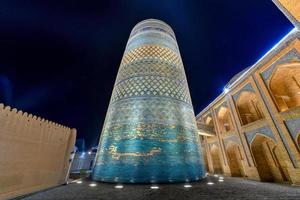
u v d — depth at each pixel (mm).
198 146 9328
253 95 10938
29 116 5980
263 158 9961
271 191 5621
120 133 8273
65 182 7570
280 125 8141
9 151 4992
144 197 4613
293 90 8812
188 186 6336
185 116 9547
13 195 4930
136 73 10297
